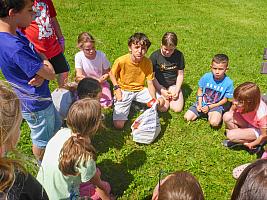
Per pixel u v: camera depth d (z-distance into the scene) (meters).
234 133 4.88
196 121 5.53
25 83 3.60
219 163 4.75
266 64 5.64
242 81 6.61
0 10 3.12
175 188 2.57
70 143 3.28
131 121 5.48
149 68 5.59
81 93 4.39
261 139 4.73
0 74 6.17
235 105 4.78
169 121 5.53
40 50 4.64
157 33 8.54
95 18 9.07
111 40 7.88
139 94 5.66
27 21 3.27
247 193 2.29
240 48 8.04
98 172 3.87
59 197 3.47
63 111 4.71
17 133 1.87
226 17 10.24
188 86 6.39
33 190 1.93
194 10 10.49
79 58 5.69
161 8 10.30
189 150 4.97
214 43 8.23
